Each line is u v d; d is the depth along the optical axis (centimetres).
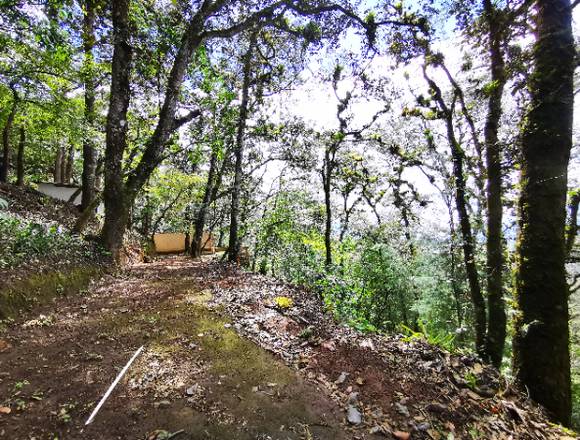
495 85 510
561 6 407
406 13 770
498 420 288
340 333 422
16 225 549
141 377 289
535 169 418
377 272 913
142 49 788
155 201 1922
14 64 760
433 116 1016
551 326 390
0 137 1295
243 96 1140
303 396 283
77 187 1614
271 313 472
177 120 939
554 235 405
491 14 460
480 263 803
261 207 1470
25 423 222
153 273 752
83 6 651
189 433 227
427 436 253
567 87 408
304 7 811
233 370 313
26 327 370
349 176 1523
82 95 1113
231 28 809
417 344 404
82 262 615
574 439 280
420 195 1417
